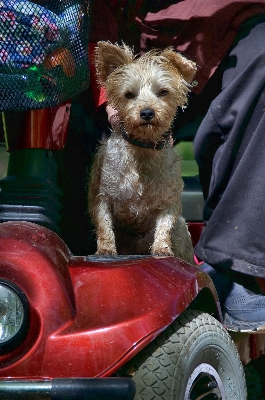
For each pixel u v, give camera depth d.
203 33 3.26
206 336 2.19
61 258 2.13
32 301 1.98
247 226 2.77
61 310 1.98
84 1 2.53
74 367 1.90
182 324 2.15
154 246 3.08
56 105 2.49
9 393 1.77
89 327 1.96
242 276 2.97
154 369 1.99
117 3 3.40
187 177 3.68
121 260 2.25
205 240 2.88
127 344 1.93
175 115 3.39
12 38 2.32
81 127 3.40
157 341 2.06
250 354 3.09
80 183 3.39
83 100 3.40
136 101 3.07
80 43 2.53
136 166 3.07
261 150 2.81
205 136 3.10
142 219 3.20
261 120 2.83
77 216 3.39
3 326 1.95
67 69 2.47
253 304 2.84
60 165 3.30
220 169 2.98
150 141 3.04
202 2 3.29
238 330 2.76
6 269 2.00
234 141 2.94
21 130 2.55
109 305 2.02
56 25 2.38
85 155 3.41
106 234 3.12
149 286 2.09
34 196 2.49
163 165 3.10
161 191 3.10
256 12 3.19
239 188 2.81
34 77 2.38
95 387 1.77
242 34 3.19
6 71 2.34
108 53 3.21
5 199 2.49
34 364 1.92
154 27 3.41
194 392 2.17
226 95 3.03
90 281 2.08
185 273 2.23
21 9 2.30
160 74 3.16
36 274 2.01
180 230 3.27
